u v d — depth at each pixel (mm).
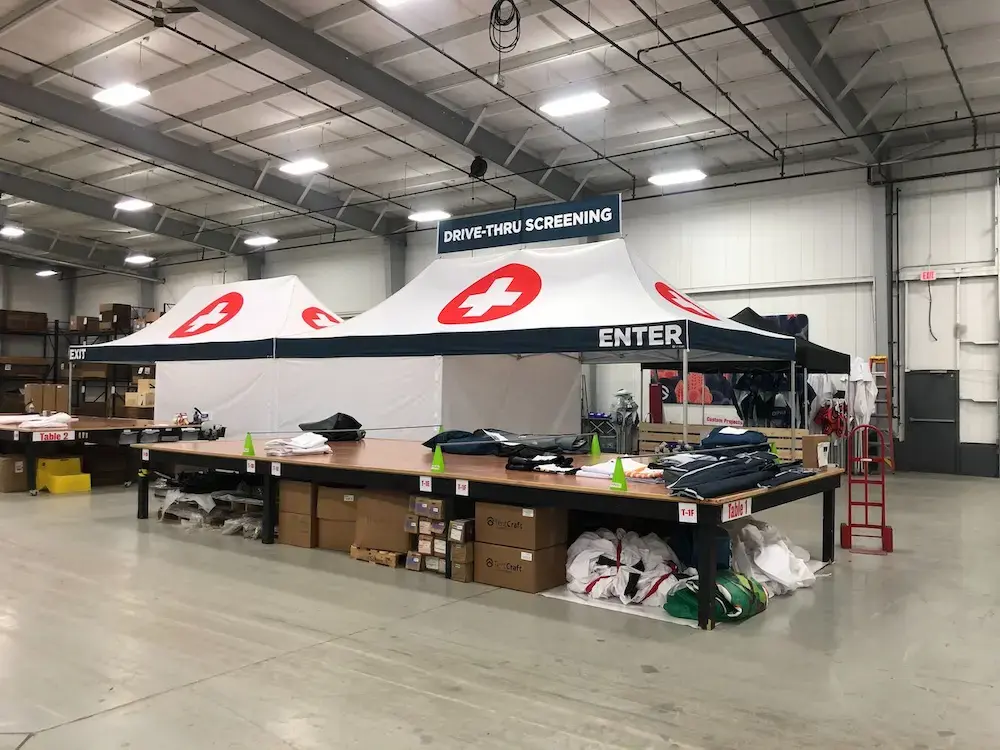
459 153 11000
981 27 7254
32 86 8461
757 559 3998
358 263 15055
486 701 2488
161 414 9719
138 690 2561
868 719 2379
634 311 4227
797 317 10680
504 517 3963
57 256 16672
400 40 7672
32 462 7289
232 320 6766
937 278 9828
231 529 5410
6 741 2172
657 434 10680
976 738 2250
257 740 2189
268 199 12047
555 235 5113
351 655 2924
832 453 9516
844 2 6793
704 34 6738
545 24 7223
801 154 10594
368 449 5766
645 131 10094
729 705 2477
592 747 2166
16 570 4293
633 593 3688
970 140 9672
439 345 4625
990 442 9586
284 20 6922
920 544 5363
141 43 7645
